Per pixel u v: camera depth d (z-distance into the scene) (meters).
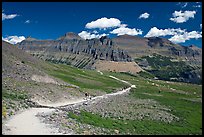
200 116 124.81
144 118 99.56
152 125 90.88
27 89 107.44
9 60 155.00
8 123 54.66
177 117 114.12
